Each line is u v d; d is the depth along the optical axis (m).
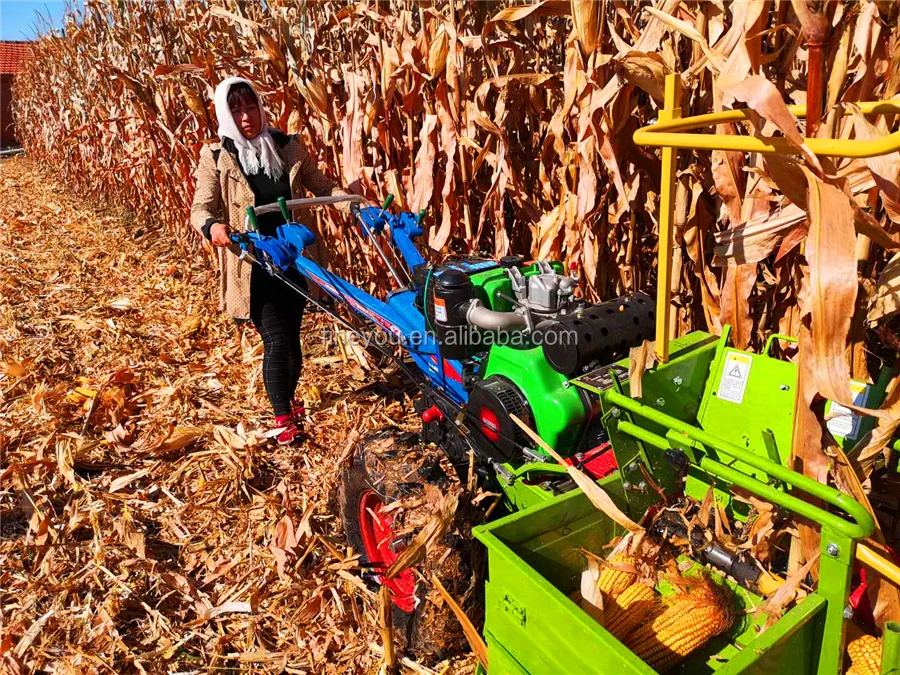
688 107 3.03
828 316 1.53
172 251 8.19
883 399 2.12
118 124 9.34
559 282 2.64
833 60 2.57
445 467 2.92
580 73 3.21
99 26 9.30
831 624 1.59
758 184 2.72
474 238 4.66
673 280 3.43
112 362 5.07
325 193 4.11
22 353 5.16
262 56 5.34
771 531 2.11
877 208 2.70
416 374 3.28
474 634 2.13
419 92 4.42
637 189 3.40
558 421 2.41
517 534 1.95
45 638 2.72
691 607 2.03
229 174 3.85
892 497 2.62
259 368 4.91
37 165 17.97
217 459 3.89
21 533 3.32
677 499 2.44
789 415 2.24
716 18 2.81
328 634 2.73
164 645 2.70
